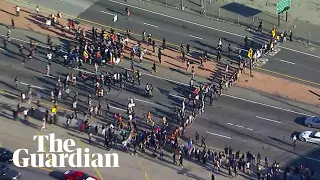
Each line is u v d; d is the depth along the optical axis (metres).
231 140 124.19
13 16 148.38
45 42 142.62
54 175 116.88
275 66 139.50
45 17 148.38
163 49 142.25
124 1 153.75
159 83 135.00
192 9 152.50
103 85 133.25
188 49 141.38
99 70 136.50
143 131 124.50
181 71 137.75
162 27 147.75
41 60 138.50
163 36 145.62
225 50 142.62
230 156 118.31
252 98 132.62
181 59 140.25
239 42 144.75
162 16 150.50
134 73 136.25
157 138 122.00
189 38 145.38
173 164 119.50
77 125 125.69
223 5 153.38
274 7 152.88
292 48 143.62
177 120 127.31
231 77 135.50
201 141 123.12
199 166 119.25
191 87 134.00
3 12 149.12
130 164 119.38
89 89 132.62
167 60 140.00
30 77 135.00
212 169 118.62
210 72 137.50
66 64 137.75
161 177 117.25
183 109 128.50
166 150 121.62
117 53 138.50
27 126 125.44
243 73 137.62
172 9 152.38
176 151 120.25
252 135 125.31
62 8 151.00
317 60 141.38
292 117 129.00
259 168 118.19
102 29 143.50
